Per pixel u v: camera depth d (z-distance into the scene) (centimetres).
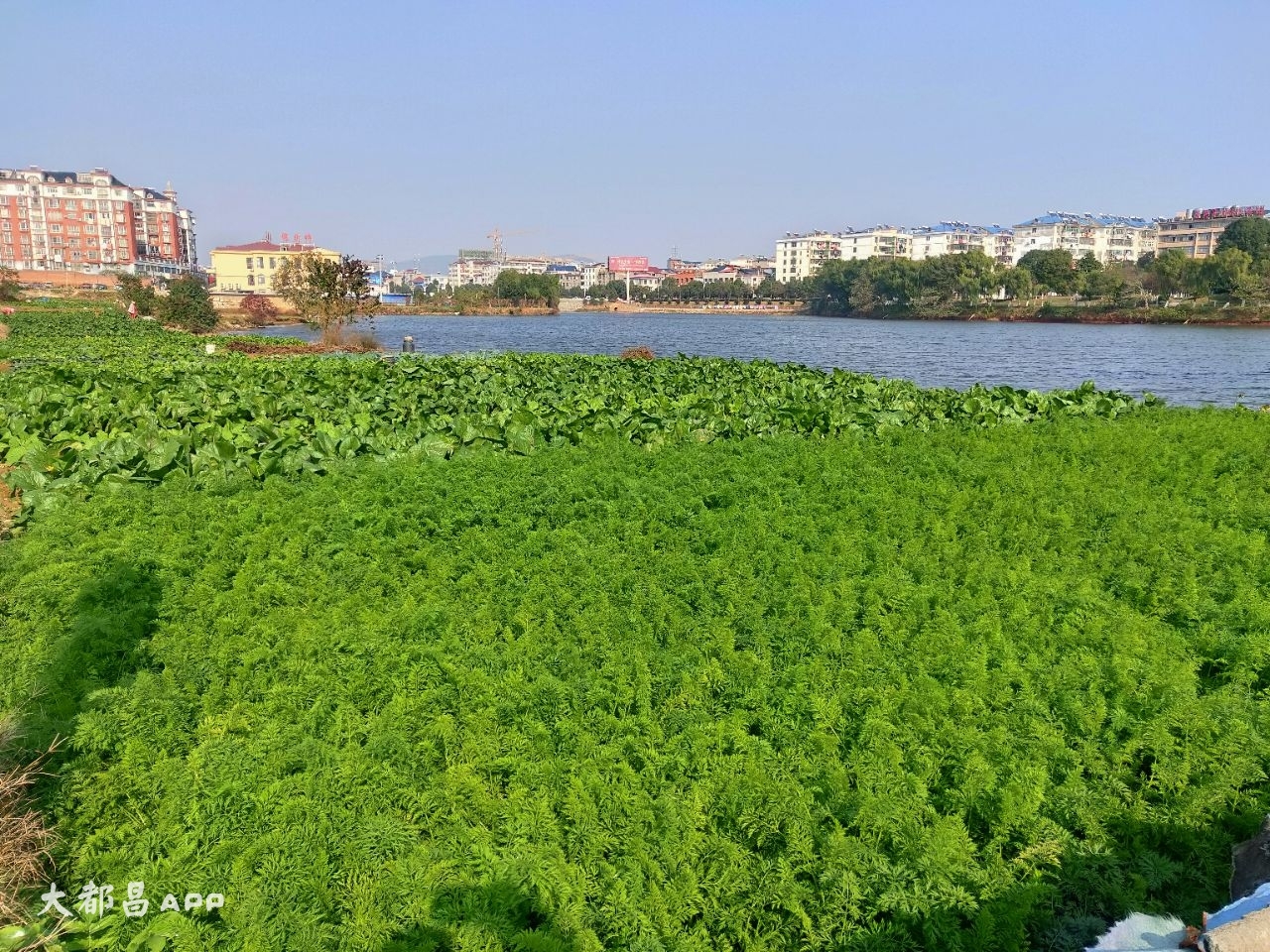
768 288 18425
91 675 736
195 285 7494
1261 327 10000
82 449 1375
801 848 514
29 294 9269
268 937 456
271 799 556
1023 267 13475
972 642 773
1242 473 1408
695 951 464
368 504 1166
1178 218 17412
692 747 612
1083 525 1132
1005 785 563
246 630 817
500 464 1410
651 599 858
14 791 557
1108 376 4734
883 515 1143
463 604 869
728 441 1678
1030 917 493
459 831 538
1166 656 741
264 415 1767
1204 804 558
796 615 826
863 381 2503
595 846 524
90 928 484
